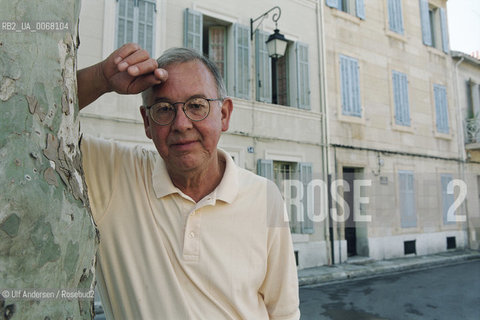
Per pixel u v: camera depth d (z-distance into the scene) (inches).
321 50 375.6
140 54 40.6
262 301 51.2
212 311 42.1
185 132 43.3
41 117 23.7
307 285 277.9
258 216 48.0
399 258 394.3
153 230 44.3
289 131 344.2
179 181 47.8
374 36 426.9
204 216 45.1
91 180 46.4
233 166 50.1
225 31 327.6
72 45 28.0
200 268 42.9
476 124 516.7
